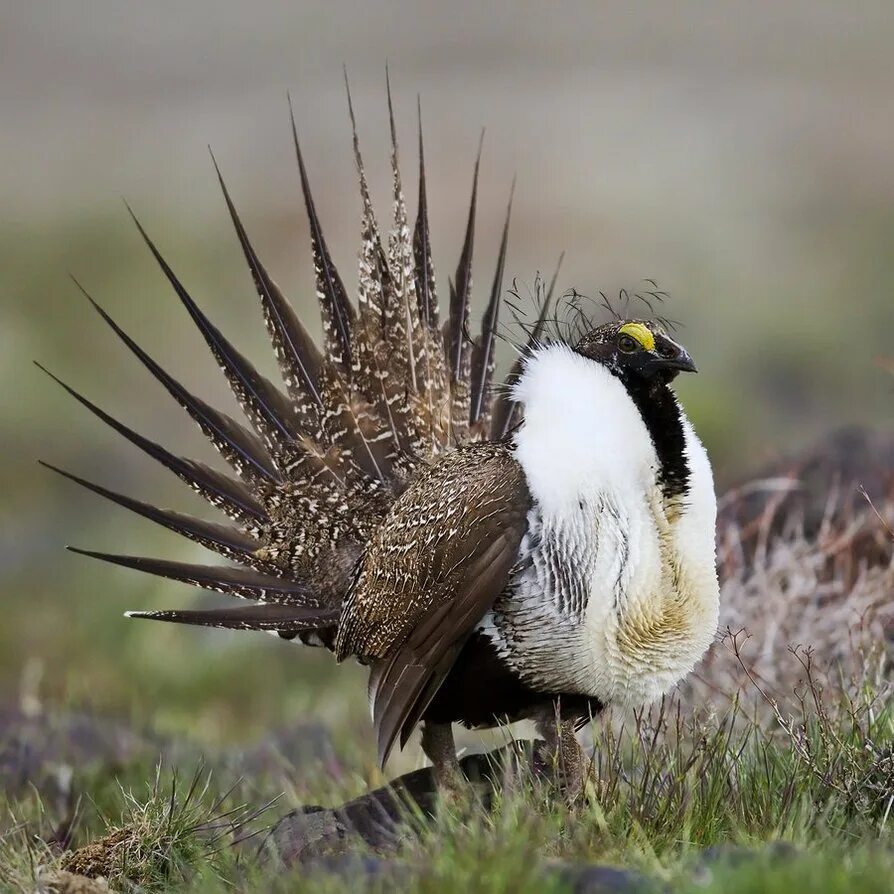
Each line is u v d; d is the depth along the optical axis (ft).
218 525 38.83
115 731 48.91
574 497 31.96
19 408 101.14
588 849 28.45
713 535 33.40
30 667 56.80
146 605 69.77
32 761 44.96
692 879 25.70
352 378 38.04
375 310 38.04
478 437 38.65
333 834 31.94
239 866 31.81
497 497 32.42
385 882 26.96
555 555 32.12
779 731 35.76
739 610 42.39
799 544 44.37
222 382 106.83
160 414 104.27
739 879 24.81
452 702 34.19
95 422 101.91
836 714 36.06
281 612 37.55
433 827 30.30
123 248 123.24
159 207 136.56
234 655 64.90
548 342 33.99
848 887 24.36
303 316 112.78
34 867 31.04
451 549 32.71
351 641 35.68
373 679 35.27
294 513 38.01
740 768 32.48
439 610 32.94
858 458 50.67
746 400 97.25
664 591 32.55
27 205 137.90
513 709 34.19
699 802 30.76
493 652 33.19
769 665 40.73
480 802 32.12
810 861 25.29
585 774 31.68
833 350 105.29
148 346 110.83
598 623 32.17
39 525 90.17
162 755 43.04
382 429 37.78
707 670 41.11
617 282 115.24
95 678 64.23
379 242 37.99
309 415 38.45
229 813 35.19
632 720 40.37
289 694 61.98
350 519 37.45
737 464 79.71
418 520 33.60
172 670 64.39
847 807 30.99
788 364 103.81
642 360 32.68
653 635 32.50
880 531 44.37
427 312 38.65
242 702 62.69
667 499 32.68
